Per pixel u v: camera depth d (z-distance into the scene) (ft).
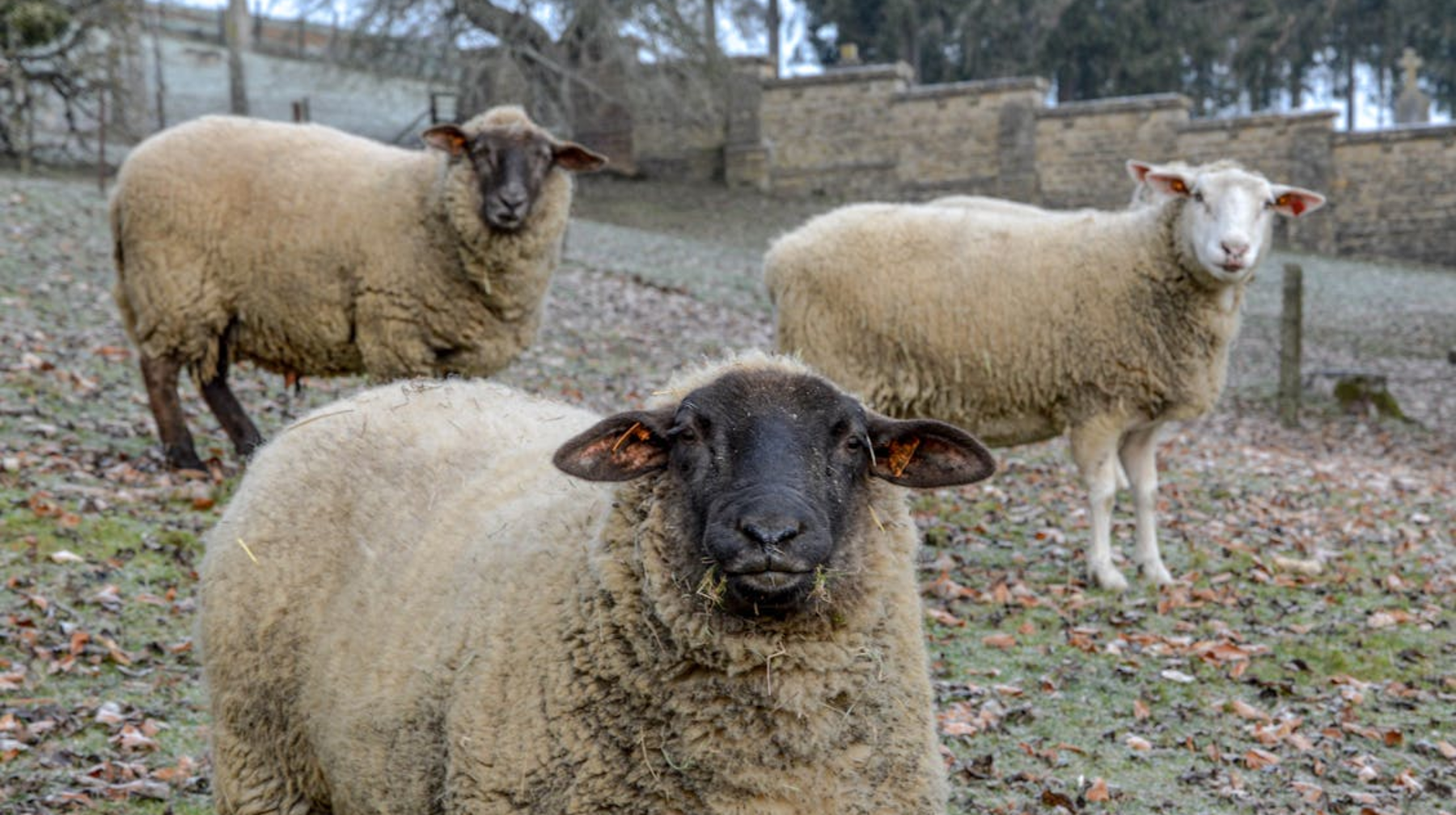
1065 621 26.04
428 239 28.96
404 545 12.75
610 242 88.74
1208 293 27.27
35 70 90.27
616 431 11.09
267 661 13.17
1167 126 118.93
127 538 26.22
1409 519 37.32
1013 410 29.09
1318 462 47.62
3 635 21.36
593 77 129.18
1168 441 48.88
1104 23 170.60
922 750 11.35
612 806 10.77
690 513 10.87
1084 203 121.29
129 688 20.40
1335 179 117.19
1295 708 22.26
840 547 11.01
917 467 11.65
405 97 136.05
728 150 128.57
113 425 33.88
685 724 10.67
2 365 36.91
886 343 28.96
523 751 10.94
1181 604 27.40
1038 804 18.38
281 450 14.26
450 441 13.76
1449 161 113.70
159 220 29.43
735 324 65.57
